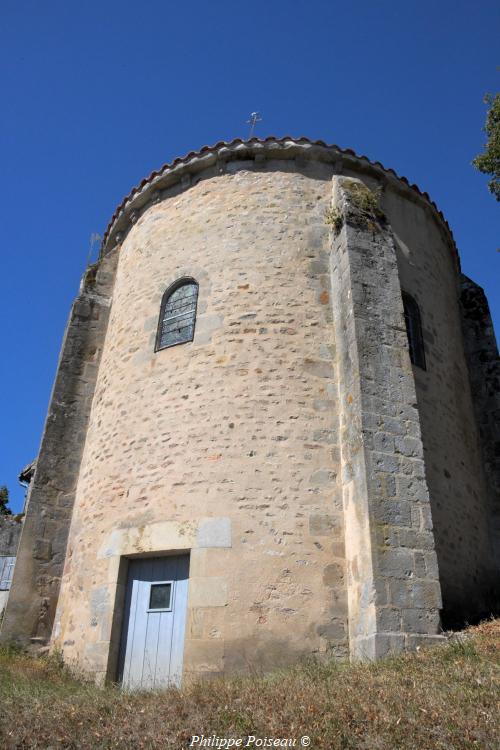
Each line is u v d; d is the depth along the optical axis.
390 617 7.02
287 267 10.02
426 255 11.76
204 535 8.19
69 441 11.30
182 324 10.09
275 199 10.66
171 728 4.93
